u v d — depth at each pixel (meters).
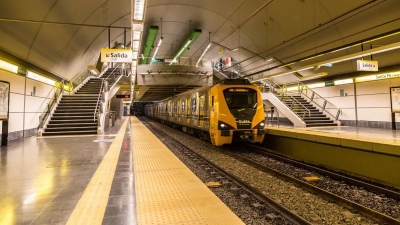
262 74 23.34
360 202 4.48
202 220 3.13
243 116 9.41
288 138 9.11
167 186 4.52
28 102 12.15
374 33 11.57
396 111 13.74
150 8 15.60
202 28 19.91
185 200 3.82
